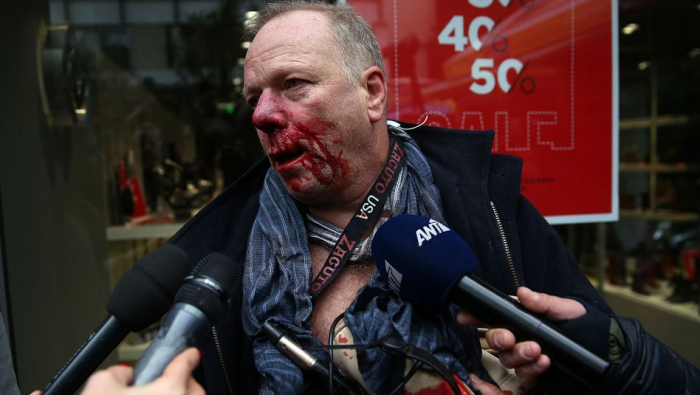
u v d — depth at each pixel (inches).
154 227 91.4
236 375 41.7
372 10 68.9
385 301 37.4
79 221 90.4
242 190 47.0
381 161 41.2
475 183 44.3
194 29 87.2
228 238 45.8
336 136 37.9
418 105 70.6
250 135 89.5
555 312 30.9
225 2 86.4
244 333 41.2
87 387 22.8
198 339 26.0
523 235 45.2
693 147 108.7
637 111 104.6
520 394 36.4
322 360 35.3
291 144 37.3
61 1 84.0
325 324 38.6
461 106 71.6
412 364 34.4
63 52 83.7
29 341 78.3
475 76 71.8
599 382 29.7
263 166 47.4
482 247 42.4
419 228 35.5
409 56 70.1
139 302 30.6
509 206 44.3
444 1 70.3
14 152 77.4
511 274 42.2
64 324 87.0
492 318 31.2
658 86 103.3
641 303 110.3
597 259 109.7
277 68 36.9
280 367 35.2
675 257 111.6
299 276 38.6
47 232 83.7
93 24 85.7
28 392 77.7
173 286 31.6
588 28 74.3
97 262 90.9
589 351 29.5
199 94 88.9
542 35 73.2
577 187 75.3
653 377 29.5
